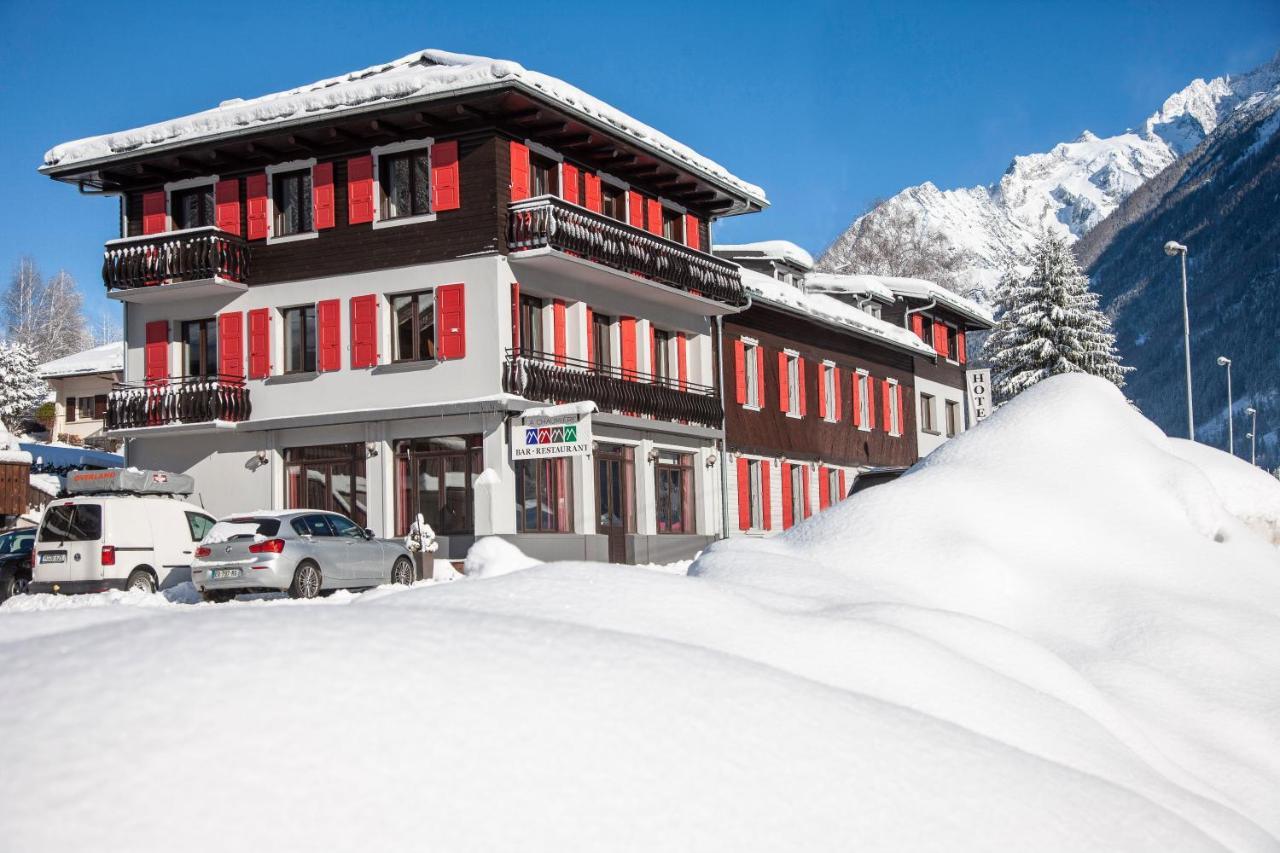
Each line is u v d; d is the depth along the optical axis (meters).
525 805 2.61
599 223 30.39
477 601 4.95
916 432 50.72
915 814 3.01
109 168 31.39
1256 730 5.75
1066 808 3.29
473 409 28.02
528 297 30.06
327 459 29.92
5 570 25.36
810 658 4.56
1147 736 5.45
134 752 2.50
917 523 7.74
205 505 31.03
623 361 32.88
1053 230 68.94
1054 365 67.50
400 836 2.44
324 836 2.39
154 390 31.12
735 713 3.19
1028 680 5.24
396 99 28.33
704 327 36.34
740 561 7.18
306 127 29.19
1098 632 6.85
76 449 49.25
